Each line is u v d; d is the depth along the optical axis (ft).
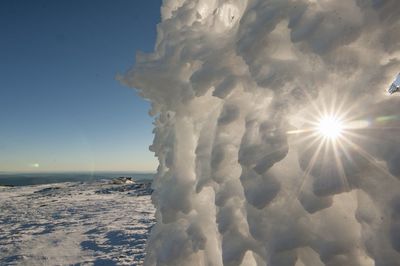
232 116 5.72
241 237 5.36
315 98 4.87
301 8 4.98
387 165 4.00
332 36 4.58
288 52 5.32
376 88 4.48
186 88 7.06
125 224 30.01
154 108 8.60
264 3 5.43
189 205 6.82
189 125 7.48
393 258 3.84
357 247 4.27
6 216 41.93
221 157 5.74
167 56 7.53
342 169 4.36
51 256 20.49
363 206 4.24
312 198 4.53
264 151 4.98
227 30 6.88
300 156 4.80
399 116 4.19
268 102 5.49
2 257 20.99
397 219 3.88
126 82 7.93
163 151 7.88
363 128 4.42
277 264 4.62
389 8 4.28
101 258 19.17
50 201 60.80
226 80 5.88
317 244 4.43
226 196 5.62
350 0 4.70
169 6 9.42
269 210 4.95
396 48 4.33
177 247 6.84
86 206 48.55
